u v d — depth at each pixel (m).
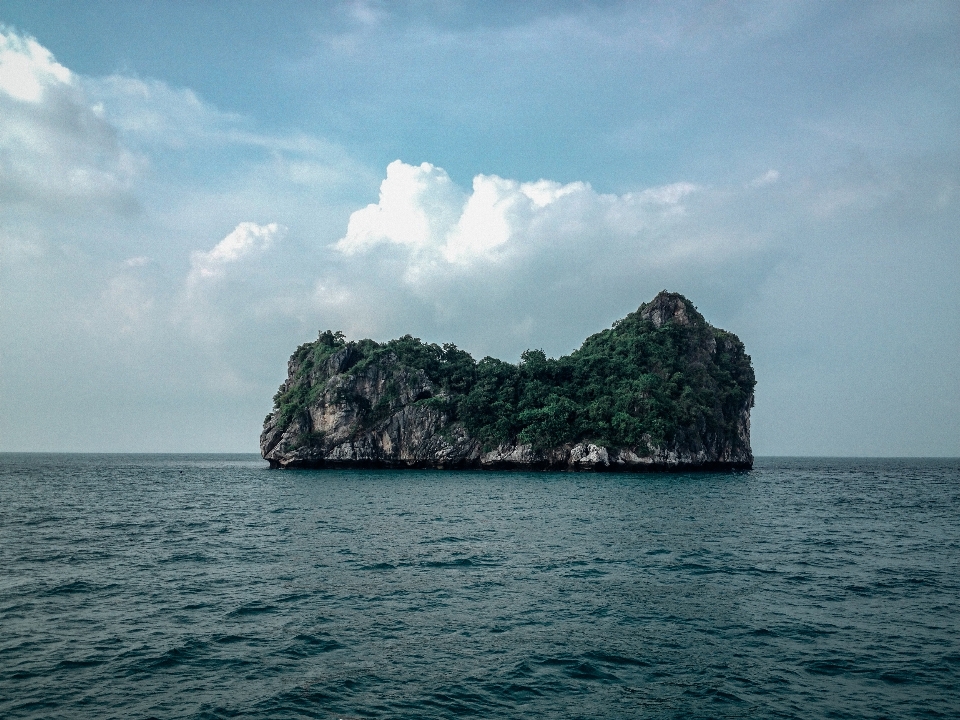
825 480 118.69
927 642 18.20
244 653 17.03
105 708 13.47
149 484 101.62
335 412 159.38
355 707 13.66
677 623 19.95
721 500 69.44
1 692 14.23
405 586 25.17
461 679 15.27
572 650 17.36
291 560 31.06
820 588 24.98
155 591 24.20
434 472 142.38
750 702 14.04
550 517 51.47
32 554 32.75
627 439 140.62
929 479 127.88
